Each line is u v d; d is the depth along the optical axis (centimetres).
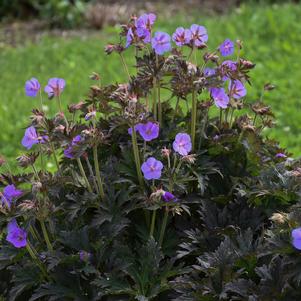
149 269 352
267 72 903
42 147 401
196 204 398
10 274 386
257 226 375
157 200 345
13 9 1290
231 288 327
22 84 956
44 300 368
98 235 365
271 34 1034
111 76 933
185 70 371
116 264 350
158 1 1312
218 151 399
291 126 761
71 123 386
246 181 387
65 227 374
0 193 352
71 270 357
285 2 1205
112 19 1233
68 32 1216
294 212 330
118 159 407
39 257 361
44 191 360
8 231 351
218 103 386
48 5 1253
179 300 336
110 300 347
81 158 413
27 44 1143
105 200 370
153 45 371
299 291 320
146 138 364
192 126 389
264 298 319
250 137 394
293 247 317
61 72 975
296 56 952
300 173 355
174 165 358
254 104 414
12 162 682
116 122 359
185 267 356
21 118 820
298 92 838
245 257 340
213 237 371
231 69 387
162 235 369
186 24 1112
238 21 1096
